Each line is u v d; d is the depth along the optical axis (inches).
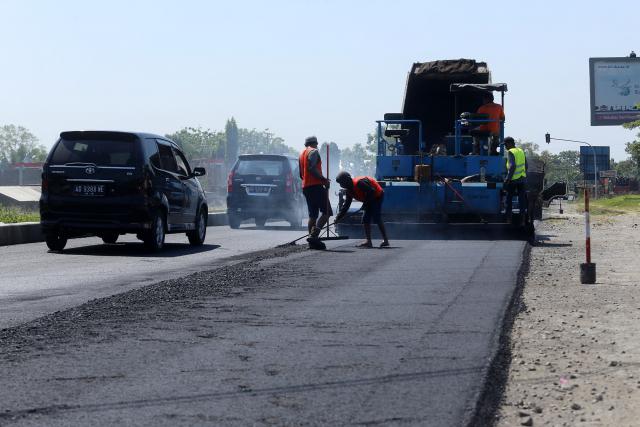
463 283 508.1
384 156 978.7
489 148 971.3
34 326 356.2
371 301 432.8
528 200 929.5
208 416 224.5
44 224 727.1
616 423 226.2
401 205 949.2
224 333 343.0
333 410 230.4
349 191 789.9
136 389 252.7
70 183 722.8
